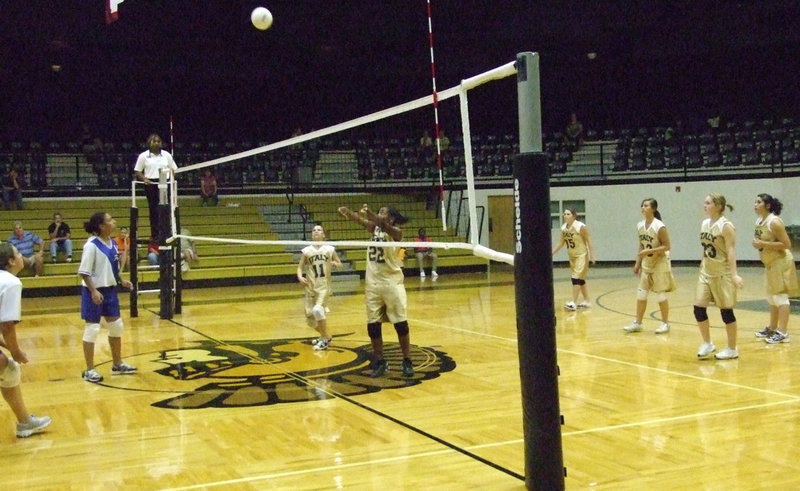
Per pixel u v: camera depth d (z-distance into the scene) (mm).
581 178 26266
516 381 7586
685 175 24844
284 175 24797
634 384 7219
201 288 20062
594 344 9570
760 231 9438
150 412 6625
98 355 9695
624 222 25531
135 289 13617
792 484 4453
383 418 6195
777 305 9438
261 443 5559
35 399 7246
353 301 15688
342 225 22406
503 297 15883
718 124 25906
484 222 25359
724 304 8328
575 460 4965
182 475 4879
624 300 14773
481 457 5086
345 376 7984
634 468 4781
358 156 25562
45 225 20750
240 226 21969
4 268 5820
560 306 13938
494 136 27281
